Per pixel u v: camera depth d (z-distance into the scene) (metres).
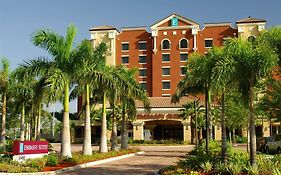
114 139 36.69
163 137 72.19
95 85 27.19
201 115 56.62
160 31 81.25
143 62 81.69
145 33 82.31
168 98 68.94
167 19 81.19
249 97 17.38
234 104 31.92
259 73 16.78
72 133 73.50
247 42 17.41
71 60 25.16
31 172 19.06
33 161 21.25
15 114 40.94
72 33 25.27
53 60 25.22
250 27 77.56
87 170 21.50
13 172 18.75
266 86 20.66
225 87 17.81
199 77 21.97
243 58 16.81
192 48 79.62
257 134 65.31
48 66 24.81
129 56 82.06
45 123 81.75
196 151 30.36
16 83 34.59
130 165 24.69
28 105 40.81
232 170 16.19
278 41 17.66
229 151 23.53
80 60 25.09
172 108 64.25
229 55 17.17
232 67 16.69
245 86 17.41
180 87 29.30
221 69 16.72
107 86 26.78
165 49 80.56
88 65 26.02
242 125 35.38
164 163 26.23
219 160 19.12
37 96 24.91
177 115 63.84
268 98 22.09
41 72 24.50
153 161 28.05
